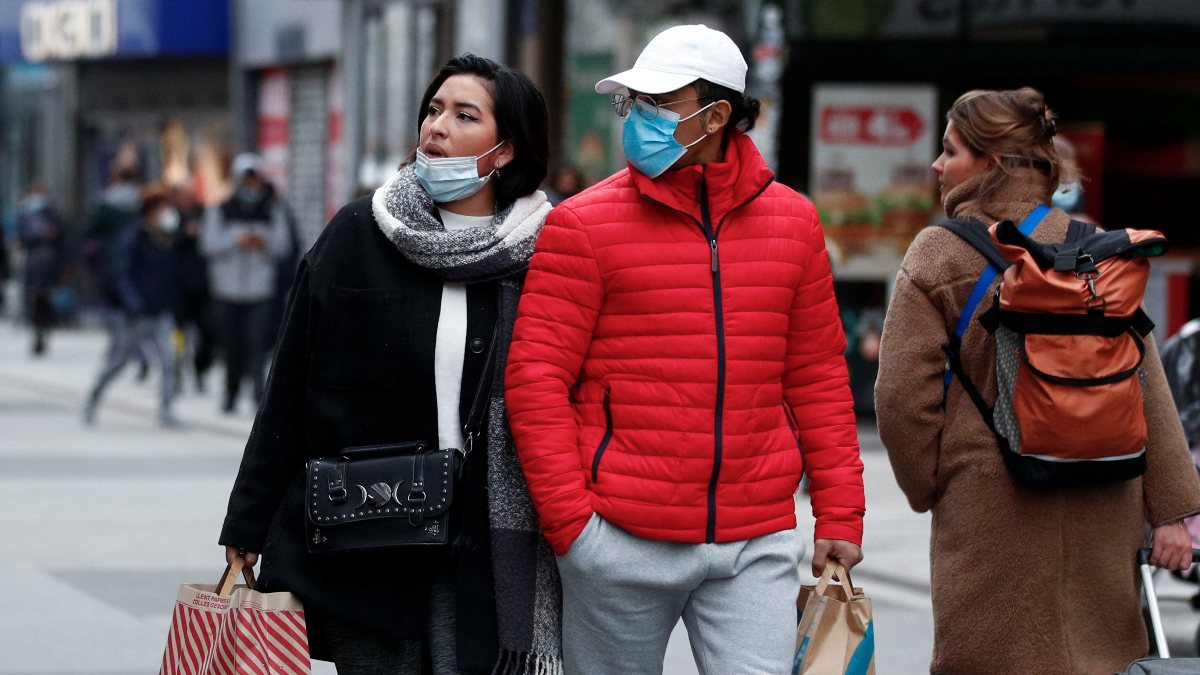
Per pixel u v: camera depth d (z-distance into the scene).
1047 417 10.38
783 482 10.19
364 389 10.23
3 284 77.69
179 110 65.88
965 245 10.93
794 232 10.25
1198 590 20.95
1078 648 10.80
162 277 37.88
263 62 59.50
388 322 10.22
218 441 35.66
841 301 35.06
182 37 61.81
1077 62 34.31
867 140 34.72
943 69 34.44
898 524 25.33
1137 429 10.49
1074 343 10.38
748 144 10.23
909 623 19.30
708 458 9.91
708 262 10.00
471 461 10.25
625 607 10.15
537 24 42.72
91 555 22.77
